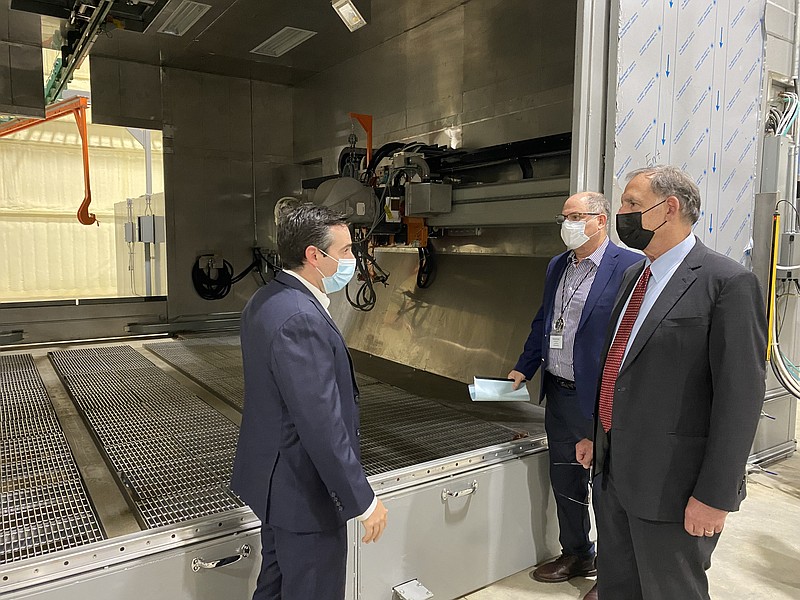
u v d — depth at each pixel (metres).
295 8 4.07
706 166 2.84
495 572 2.40
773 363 3.36
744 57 2.97
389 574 2.09
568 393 2.27
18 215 7.52
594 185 2.46
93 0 3.36
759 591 2.36
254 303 1.51
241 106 5.90
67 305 5.21
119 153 8.12
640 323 1.64
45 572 1.52
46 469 2.31
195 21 4.32
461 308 4.11
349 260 1.54
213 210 5.84
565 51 3.40
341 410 1.47
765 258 3.20
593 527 2.54
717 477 1.43
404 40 4.62
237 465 1.55
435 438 2.67
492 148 3.62
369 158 4.27
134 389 3.56
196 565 1.72
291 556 1.46
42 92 4.41
